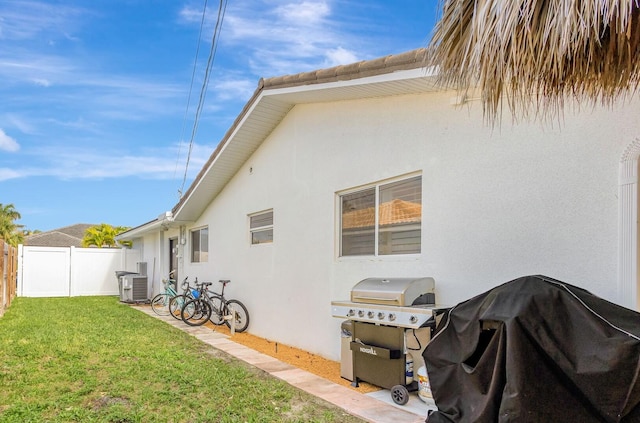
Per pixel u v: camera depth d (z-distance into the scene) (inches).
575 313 105.7
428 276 200.5
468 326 122.5
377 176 233.0
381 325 187.5
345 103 259.0
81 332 333.7
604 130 143.9
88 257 713.0
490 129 178.1
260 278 341.4
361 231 246.2
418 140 210.8
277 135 325.1
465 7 95.0
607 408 98.4
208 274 449.7
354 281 243.1
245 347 294.2
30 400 177.9
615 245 139.0
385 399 182.4
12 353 257.0
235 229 390.3
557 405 102.9
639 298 133.6
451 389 125.6
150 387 197.0
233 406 174.7
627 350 96.1
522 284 115.2
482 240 178.7
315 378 215.3
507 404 105.1
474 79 102.5
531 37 83.8
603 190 143.0
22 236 1675.7
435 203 199.8
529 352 106.0
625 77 105.1
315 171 280.7
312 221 281.0
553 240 155.7
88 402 177.6
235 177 394.3
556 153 156.4
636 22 86.3
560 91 114.8
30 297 653.3
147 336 323.6
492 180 176.4
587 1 73.9
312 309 275.9
